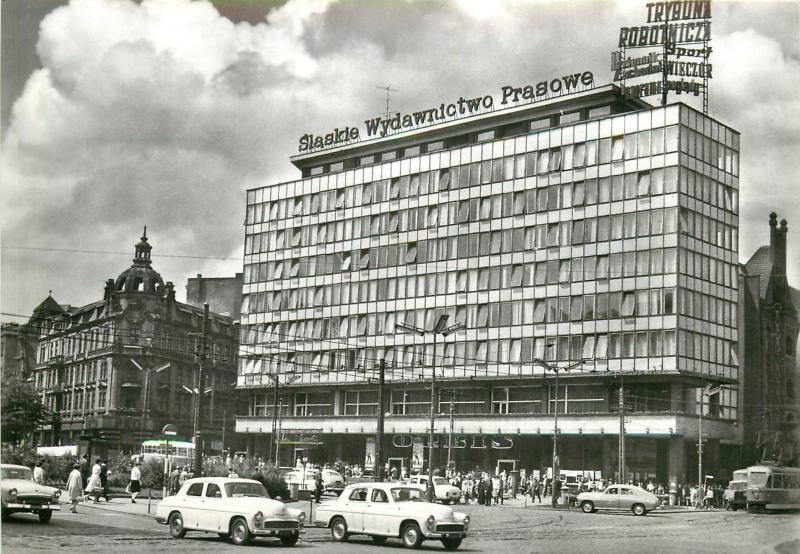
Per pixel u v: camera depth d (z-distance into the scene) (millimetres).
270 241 93750
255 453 94062
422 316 81188
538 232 74875
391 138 87812
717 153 72000
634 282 69125
